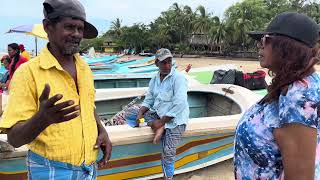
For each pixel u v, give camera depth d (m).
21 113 2.12
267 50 1.76
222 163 5.37
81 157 2.32
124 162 4.24
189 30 68.12
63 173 2.25
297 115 1.62
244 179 1.89
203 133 4.61
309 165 1.62
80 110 2.33
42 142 2.20
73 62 2.39
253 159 1.84
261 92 7.95
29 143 2.12
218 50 64.38
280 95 1.70
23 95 2.15
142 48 75.12
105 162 2.70
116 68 11.67
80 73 2.38
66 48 2.26
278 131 1.69
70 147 2.25
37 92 2.17
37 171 2.25
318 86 1.68
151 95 4.51
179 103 4.12
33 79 2.18
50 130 2.18
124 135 4.09
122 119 4.98
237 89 6.10
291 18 1.69
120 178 4.28
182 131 4.21
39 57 2.22
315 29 1.69
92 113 2.45
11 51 7.46
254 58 56.12
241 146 1.88
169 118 4.11
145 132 4.18
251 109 1.89
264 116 1.77
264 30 1.94
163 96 4.29
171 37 69.88
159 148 4.43
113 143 4.00
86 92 2.39
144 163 4.39
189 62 48.06
